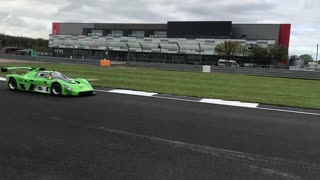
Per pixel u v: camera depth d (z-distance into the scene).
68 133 8.16
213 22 69.38
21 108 11.33
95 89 17.75
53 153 6.59
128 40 70.69
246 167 6.04
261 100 15.36
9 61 50.38
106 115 10.52
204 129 8.95
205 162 6.26
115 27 84.69
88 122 9.43
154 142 7.54
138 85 20.61
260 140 7.95
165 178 5.43
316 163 6.35
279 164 6.24
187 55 65.75
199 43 63.81
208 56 64.00
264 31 67.69
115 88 18.48
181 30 72.12
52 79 14.91
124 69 39.84
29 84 15.56
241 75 37.44
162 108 12.20
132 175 5.53
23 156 6.38
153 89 18.52
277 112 12.17
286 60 58.38
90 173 5.58
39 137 7.72
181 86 21.11
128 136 8.01
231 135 8.36
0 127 8.57
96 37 74.50
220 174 5.66
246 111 12.16
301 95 18.67
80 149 6.89
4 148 6.84
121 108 11.93
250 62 59.84
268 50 58.66
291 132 8.89
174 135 8.20
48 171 5.64
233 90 19.94
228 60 58.03
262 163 6.28
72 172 5.61
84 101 13.30
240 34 69.38
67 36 78.38
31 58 55.72
